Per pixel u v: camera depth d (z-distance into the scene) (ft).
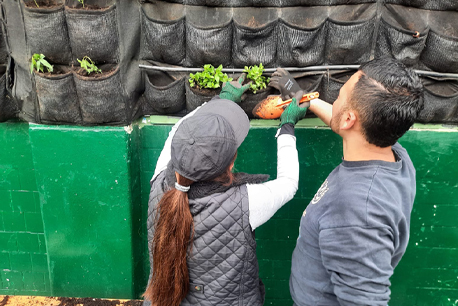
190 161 4.17
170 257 4.48
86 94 6.05
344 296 3.94
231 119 4.69
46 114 6.36
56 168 6.82
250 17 5.97
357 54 6.09
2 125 7.35
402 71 3.92
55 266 7.66
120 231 7.25
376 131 4.01
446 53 5.93
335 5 5.90
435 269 7.84
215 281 4.80
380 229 3.86
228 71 6.36
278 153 5.45
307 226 4.59
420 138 6.82
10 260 8.68
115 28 5.85
